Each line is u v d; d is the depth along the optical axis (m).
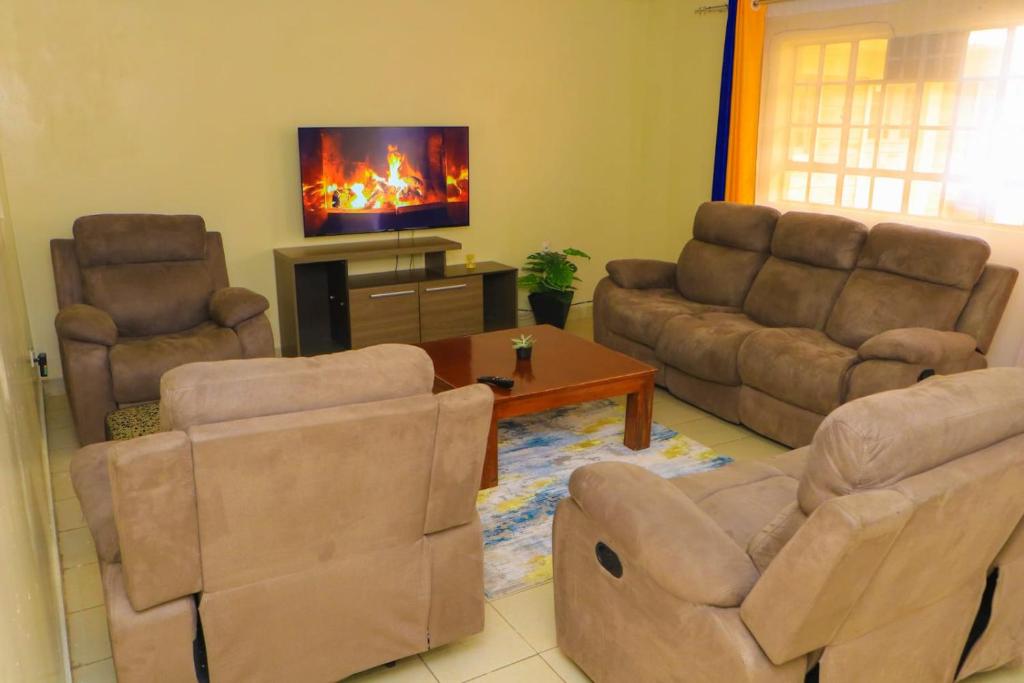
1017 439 1.64
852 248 4.05
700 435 3.85
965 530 1.58
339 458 1.76
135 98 4.36
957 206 4.25
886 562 1.48
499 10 5.35
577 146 5.93
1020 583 1.97
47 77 4.12
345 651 1.98
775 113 5.16
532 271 5.88
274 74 4.71
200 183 4.65
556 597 2.16
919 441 1.46
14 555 1.18
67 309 3.76
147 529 1.61
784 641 1.48
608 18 5.79
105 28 4.20
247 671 1.86
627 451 3.61
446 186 5.33
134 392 3.55
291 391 1.71
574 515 2.01
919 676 1.86
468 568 2.11
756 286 4.45
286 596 1.85
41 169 4.21
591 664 2.04
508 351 3.72
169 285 4.17
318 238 5.10
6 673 0.90
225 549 1.73
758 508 2.15
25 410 2.41
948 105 4.20
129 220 4.16
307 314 5.17
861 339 3.80
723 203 4.88
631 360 3.60
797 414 3.54
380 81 5.05
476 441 1.95
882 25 4.43
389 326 5.03
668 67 5.90
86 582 2.60
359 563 1.92
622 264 4.96
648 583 1.75
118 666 1.73
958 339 3.38
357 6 4.86
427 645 2.11
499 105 5.52
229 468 1.64
